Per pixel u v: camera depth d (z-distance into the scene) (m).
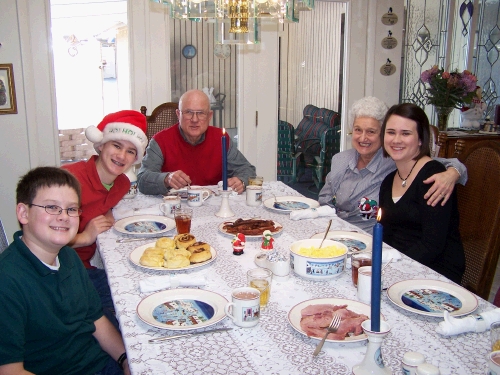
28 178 1.20
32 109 3.39
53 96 3.44
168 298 1.25
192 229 1.85
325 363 0.98
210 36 3.74
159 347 1.04
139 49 3.57
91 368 1.34
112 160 1.91
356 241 1.71
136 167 3.41
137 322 1.15
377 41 4.10
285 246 1.66
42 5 3.30
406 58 4.29
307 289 1.35
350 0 3.96
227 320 1.16
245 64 3.84
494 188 1.75
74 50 3.64
